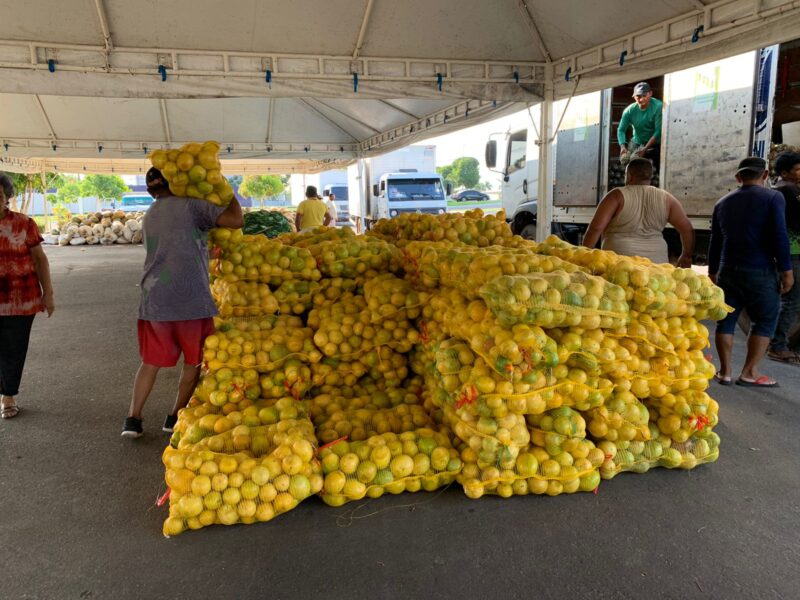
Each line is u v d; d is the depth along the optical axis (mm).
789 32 5051
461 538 2840
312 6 7020
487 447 3078
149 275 3834
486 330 3109
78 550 2760
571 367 3178
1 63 6707
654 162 8523
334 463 3123
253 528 2941
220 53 7379
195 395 3887
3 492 3305
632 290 3289
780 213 4656
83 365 5988
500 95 8117
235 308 4234
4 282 4211
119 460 3711
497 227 4758
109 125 15930
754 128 6625
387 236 5406
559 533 2871
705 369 3447
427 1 7125
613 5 6410
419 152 21672
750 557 2648
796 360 5789
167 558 2697
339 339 4023
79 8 6531
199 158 3805
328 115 16688
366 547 2777
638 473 3479
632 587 2459
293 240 4973
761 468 3518
